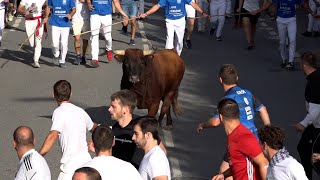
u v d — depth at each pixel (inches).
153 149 305.7
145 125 306.0
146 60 492.7
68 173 361.7
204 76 701.9
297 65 755.4
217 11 870.4
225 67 381.1
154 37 883.4
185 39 845.8
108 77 696.4
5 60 759.1
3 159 471.8
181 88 657.6
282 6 731.4
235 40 876.0
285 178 296.0
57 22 719.7
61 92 366.6
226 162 369.4
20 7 724.0
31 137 314.5
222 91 650.2
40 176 307.9
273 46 848.9
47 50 808.3
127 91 343.0
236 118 331.6
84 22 736.3
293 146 506.9
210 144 509.4
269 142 299.7
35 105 601.6
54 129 362.0
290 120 570.6
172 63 524.1
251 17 821.2
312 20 898.1
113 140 300.7
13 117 566.9
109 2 729.6
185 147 503.8
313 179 443.2
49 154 478.3
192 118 572.1
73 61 757.3
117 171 289.3
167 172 302.0
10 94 634.8
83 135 368.5
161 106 561.3
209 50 820.0
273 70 733.9
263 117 384.2
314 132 404.2
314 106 402.6
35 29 724.7
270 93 650.8
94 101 615.8
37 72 713.0
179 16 703.7
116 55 499.2
